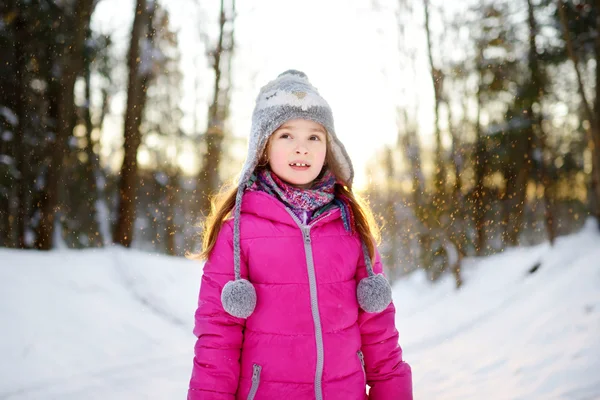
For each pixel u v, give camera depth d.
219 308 1.52
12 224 9.80
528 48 10.29
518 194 11.59
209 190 10.95
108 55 11.69
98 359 3.76
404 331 5.43
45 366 3.46
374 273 1.64
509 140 10.98
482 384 2.86
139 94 9.36
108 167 13.91
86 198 12.13
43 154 9.42
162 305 5.21
